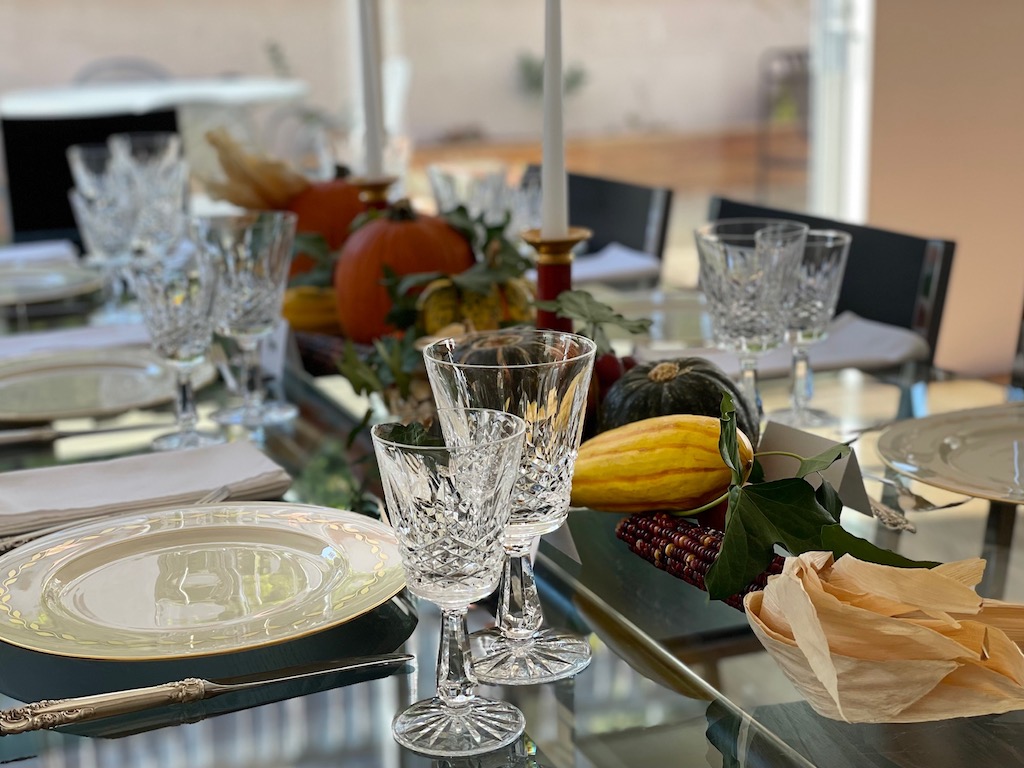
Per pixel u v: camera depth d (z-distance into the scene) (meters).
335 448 1.16
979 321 3.60
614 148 5.48
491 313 1.23
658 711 0.65
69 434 1.23
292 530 0.86
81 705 0.64
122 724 0.65
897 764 0.59
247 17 5.27
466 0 5.45
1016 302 3.57
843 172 4.82
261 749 0.62
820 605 0.56
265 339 1.41
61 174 2.91
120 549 0.84
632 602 0.79
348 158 2.23
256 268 1.25
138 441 1.21
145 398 1.31
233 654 0.73
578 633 0.75
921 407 1.21
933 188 3.58
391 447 0.59
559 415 0.69
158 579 0.79
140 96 5.21
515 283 1.29
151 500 0.95
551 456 0.70
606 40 5.39
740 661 0.71
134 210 2.07
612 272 1.91
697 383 0.90
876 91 3.61
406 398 1.10
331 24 5.36
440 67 5.48
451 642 0.65
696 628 0.75
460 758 0.60
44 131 2.89
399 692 0.68
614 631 0.75
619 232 2.22
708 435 0.81
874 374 1.34
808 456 0.85
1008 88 3.39
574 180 2.37
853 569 0.58
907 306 1.62
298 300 1.54
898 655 0.55
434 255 1.40
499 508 0.61
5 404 1.29
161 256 2.04
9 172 2.87
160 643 0.68
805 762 0.60
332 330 1.55
